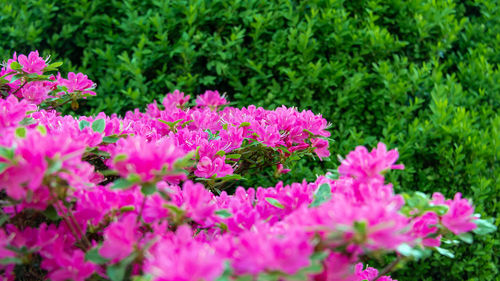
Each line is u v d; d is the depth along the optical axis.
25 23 3.55
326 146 2.43
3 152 1.06
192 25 3.46
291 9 3.37
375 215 1.00
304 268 0.95
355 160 1.29
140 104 3.41
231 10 3.45
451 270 3.01
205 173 1.89
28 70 2.14
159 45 3.45
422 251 1.21
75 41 3.72
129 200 1.38
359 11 3.54
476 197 2.98
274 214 1.43
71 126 1.55
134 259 1.18
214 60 3.42
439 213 1.26
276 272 0.94
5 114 1.35
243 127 2.30
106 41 3.73
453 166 3.05
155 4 3.46
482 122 3.30
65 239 1.33
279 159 2.45
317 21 3.36
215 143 1.95
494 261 3.11
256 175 3.20
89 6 3.75
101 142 1.64
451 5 3.54
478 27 3.80
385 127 3.25
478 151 3.04
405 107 3.21
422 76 3.29
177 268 0.97
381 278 1.91
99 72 3.62
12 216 1.35
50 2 3.69
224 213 1.32
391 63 3.43
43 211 1.23
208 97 3.14
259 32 3.38
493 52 3.70
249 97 3.44
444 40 3.54
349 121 3.27
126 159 1.12
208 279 0.95
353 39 3.30
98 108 3.39
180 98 3.04
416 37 3.49
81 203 1.35
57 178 1.16
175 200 1.41
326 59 3.41
